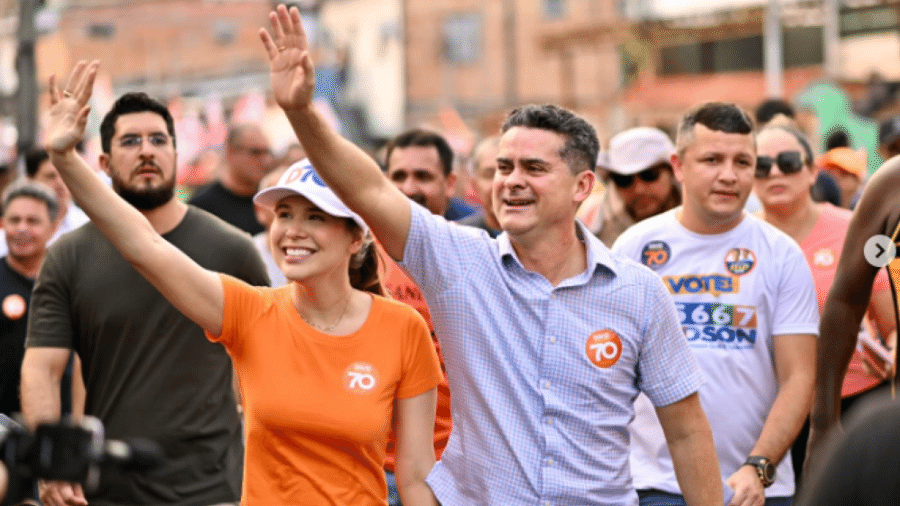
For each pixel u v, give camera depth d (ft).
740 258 22.31
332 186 15.83
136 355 21.93
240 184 38.47
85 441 10.60
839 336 19.60
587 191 16.92
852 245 19.13
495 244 16.85
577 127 16.63
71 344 22.26
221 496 22.25
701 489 17.53
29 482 10.86
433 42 162.91
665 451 21.58
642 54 146.51
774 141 26.50
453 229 16.66
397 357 17.44
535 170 16.47
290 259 17.01
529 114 16.66
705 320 22.25
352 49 164.76
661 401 17.29
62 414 27.58
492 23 161.99
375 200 15.89
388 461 22.72
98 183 16.47
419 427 17.74
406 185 28.81
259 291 17.43
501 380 16.57
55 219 29.81
